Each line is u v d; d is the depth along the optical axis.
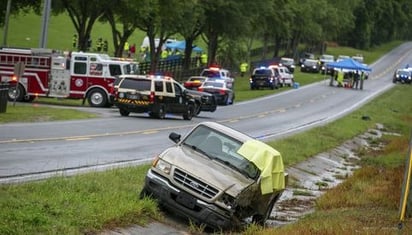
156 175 24.14
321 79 164.38
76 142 40.84
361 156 61.91
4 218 17.98
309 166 49.56
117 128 52.09
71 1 92.81
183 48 169.00
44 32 76.00
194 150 25.56
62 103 74.69
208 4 118.56
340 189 35.75
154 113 64.75
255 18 136.88
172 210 23.97
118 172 29.64
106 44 145.00
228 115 78.25
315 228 22.39
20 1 98.06
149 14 97.00
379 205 30.05
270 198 25.86
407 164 21.30
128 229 21.16
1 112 53.09
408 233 21.83
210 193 23.52
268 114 84.00
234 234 23.09
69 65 73.69
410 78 168.88
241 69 155.75
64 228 18.59
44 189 22.75
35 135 41.91
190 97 68.50
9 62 72.69
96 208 21.19
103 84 73.94
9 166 29.34
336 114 93.00
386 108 112.50
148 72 114.88
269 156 25.56
